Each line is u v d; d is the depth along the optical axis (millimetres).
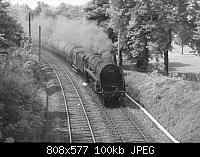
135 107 27297
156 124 22781
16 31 22344
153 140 19844
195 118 20375
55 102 28500
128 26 36125
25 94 24297
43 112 24516
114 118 24266
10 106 19062
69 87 34719
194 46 33219
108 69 27719
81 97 30328
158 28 33906
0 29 20203
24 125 18531
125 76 35938
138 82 32062
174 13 32938
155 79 30094
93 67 31016
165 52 35312
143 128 22078
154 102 25703
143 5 33812
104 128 21938
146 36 36656
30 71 33594
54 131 21078
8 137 16797
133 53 37719
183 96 24297
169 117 22500
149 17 35375
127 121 23516
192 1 32281
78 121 23250
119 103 28094
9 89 21047
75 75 42125
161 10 33406
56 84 36406
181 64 63250
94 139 19562
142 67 41219
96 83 28234
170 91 26156
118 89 27953
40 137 19578
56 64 53344
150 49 33875
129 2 36406
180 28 32625
